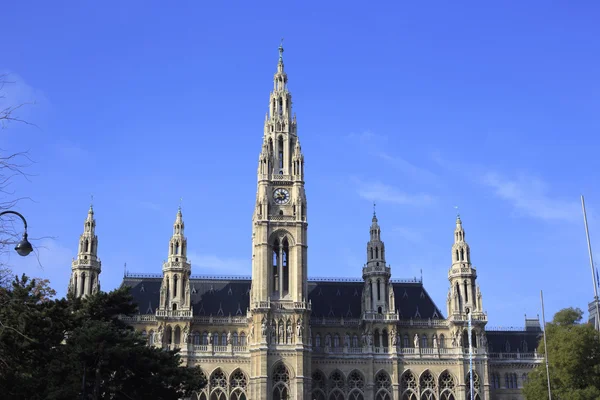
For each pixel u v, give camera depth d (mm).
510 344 171500
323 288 173875
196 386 98000
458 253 169875
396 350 161500
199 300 167375
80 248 164625
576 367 133625
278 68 176500
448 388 161375
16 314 73000
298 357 153125
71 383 85562
